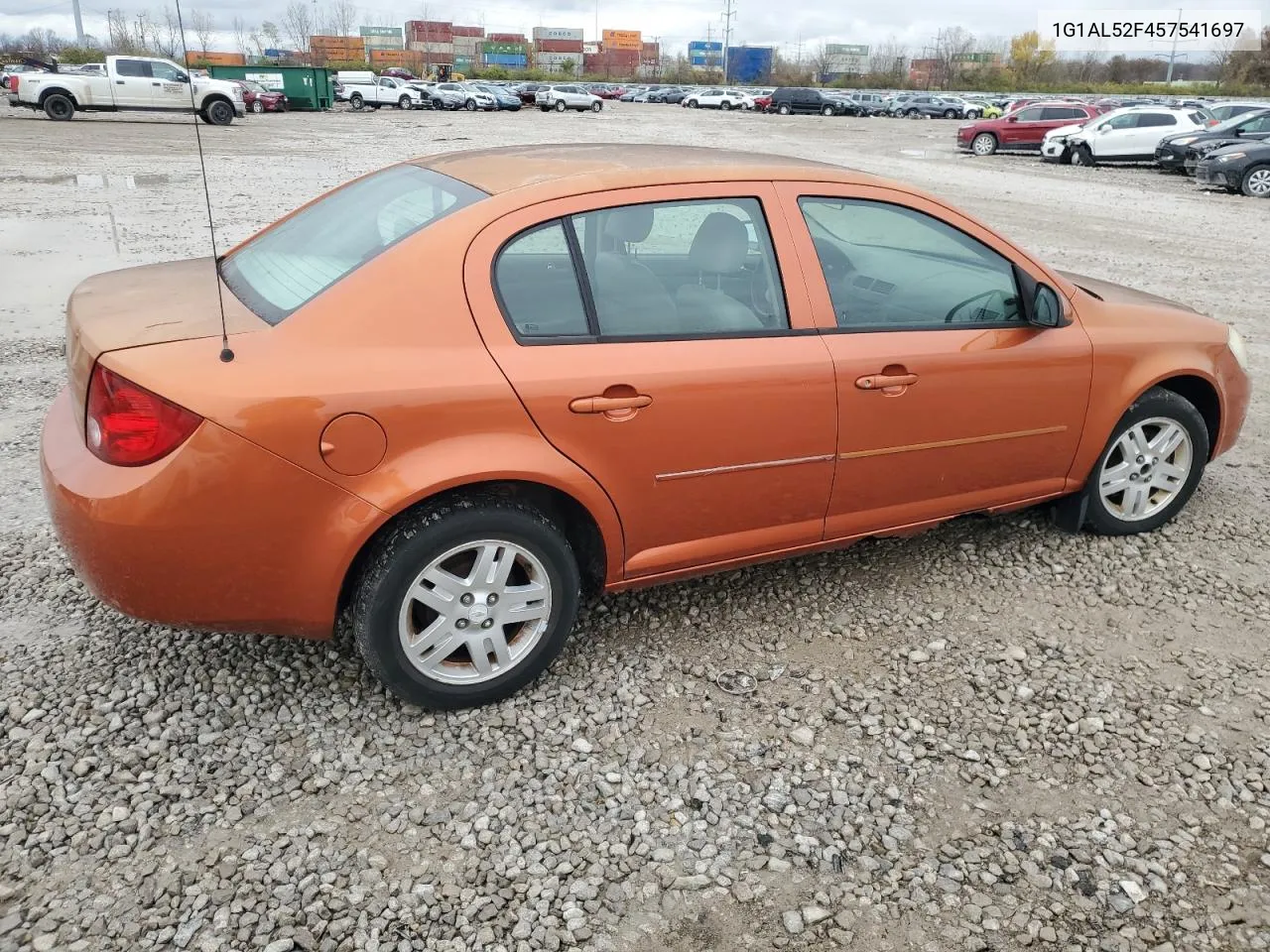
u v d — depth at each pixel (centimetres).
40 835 248
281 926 226
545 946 225
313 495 261
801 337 325
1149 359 402
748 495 327
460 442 273
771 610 371
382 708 304
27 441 497
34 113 3288
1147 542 433
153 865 241
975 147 2812
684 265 313
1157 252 1215
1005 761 292
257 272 318
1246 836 266
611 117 4609
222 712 298
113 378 255
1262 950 231
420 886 239
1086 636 359
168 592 263
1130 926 236
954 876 249
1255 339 802
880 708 314
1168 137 2278
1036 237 1306
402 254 275
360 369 262
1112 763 292
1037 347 371
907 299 351
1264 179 1834
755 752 292
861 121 4878
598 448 293
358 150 2327
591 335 294
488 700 306
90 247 1019
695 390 303
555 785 275
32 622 340
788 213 329
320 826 256
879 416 340
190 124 3103
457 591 289
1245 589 395
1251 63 7506
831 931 232
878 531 364
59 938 220
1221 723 312
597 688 319
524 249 288
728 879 246
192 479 251
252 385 253
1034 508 464
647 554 321
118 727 288
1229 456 543
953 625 364
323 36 10919
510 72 10538
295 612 274
